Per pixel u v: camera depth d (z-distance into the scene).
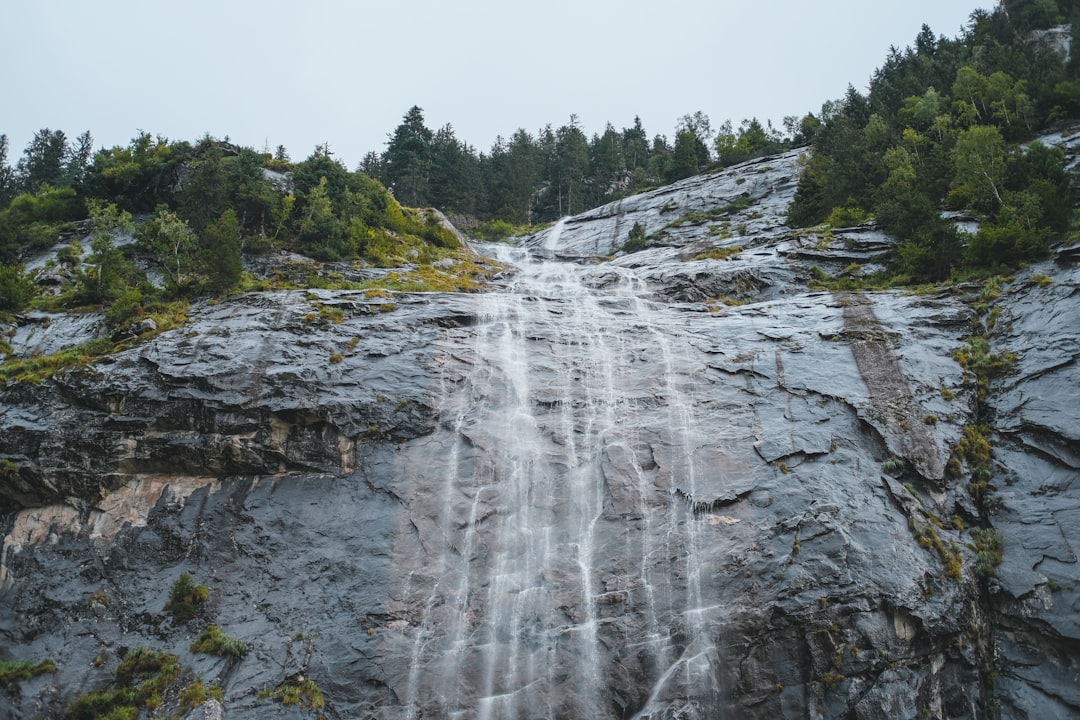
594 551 20.50
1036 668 17.66
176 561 21.39
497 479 22.34
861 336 25.75
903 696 17.16
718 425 22.98
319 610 19.94
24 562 21.67
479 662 18.86
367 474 22.70
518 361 26.05
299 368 24.48
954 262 30.55
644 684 18.08
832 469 21.03
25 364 25.38
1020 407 22.31
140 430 23.17
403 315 27.66
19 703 18.91
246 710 18.09
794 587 18.42
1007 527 19.98
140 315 28.12
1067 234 29.05
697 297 32.66
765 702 17.44
